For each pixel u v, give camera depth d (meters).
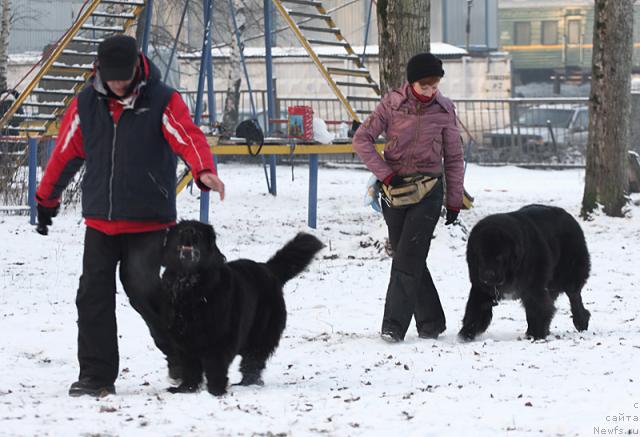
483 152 45.78
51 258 18.77
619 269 17.91
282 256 9.77
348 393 8.71
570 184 36.56
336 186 34.81
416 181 11.71
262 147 23.38
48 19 50.84
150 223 8.70
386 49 21.20
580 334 12.27
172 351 8.98
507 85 50.44
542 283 11.79
